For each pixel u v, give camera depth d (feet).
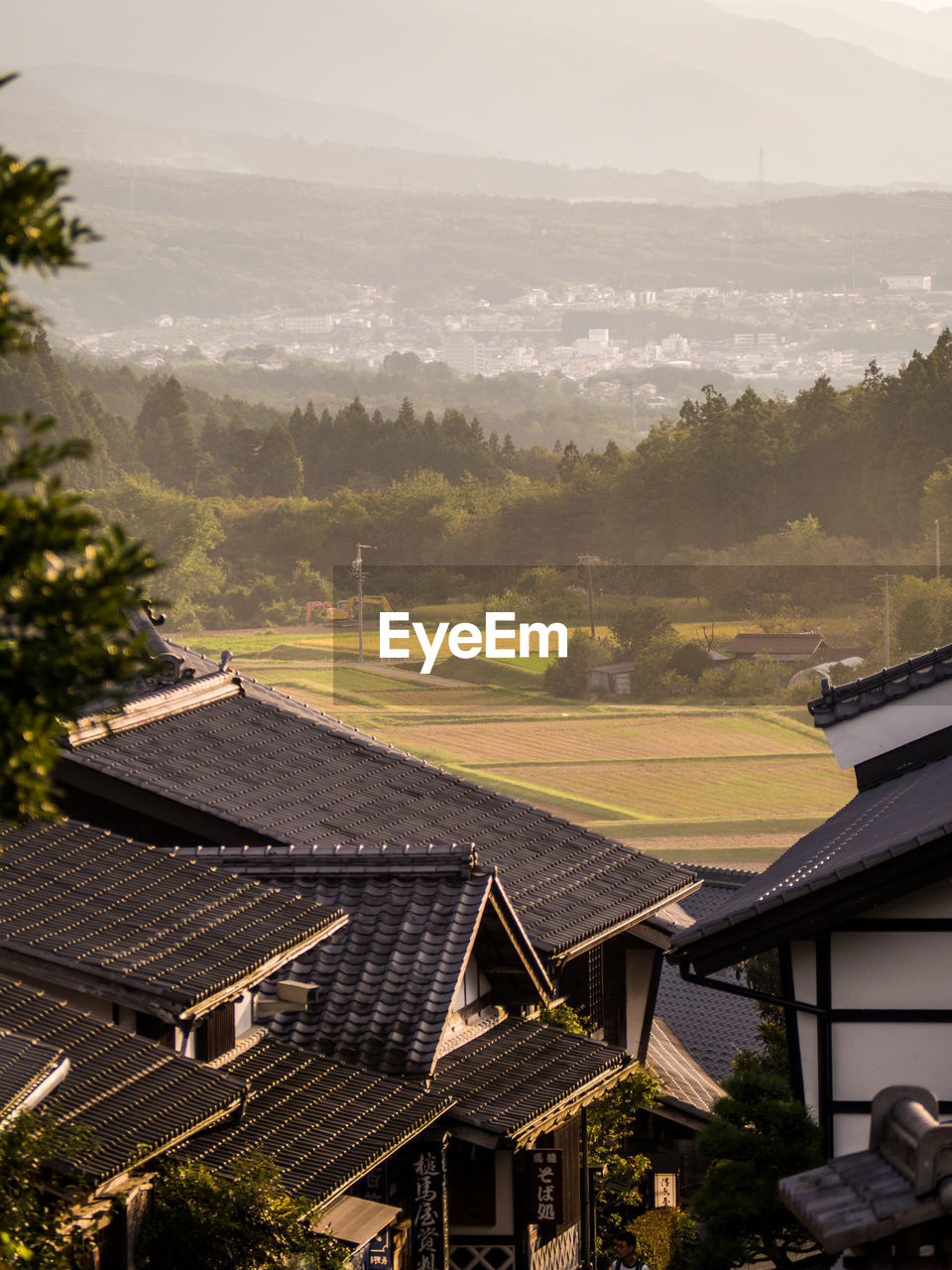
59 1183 28.35
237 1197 31.81
